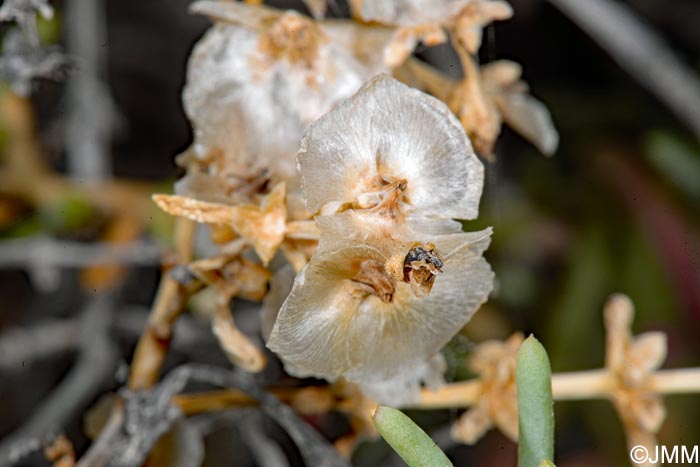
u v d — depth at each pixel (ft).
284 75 0.38
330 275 0.34
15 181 0.50
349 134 0.34
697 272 0.54
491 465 0.54
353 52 0.38
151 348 0.39
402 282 0.35
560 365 0.54
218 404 0.40
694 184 0.56
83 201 0.51
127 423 0.39
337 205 0.35
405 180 0.35
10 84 0.46
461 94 0.38
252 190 0.37
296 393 0.40
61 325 0.53
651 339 0.41
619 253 0.56
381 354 0.35
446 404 0.41
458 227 0.35
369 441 0.54
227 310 0.37
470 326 0.54
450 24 0.38
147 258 0.50
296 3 0.57
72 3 0.52
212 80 0.38
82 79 0.52
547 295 0.57
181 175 0.40
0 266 0.56
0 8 0.43
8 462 0.42
